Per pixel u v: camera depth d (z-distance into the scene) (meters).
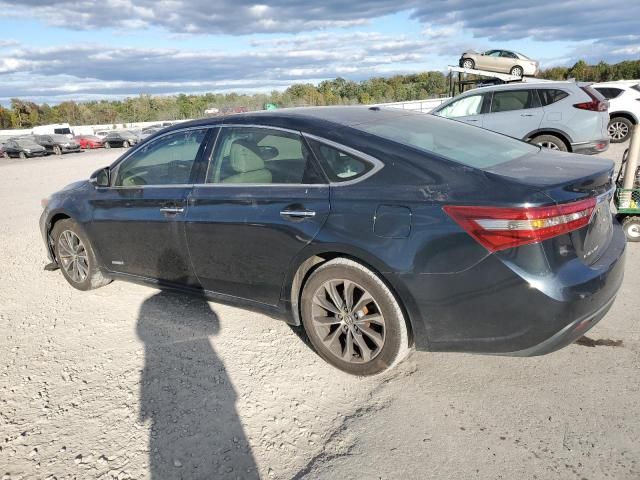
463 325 2.60
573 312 2.42
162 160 3.92
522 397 2.71
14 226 7.98
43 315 4.20
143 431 2.62
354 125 3.20
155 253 3.91
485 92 9.25
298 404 2.79
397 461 2.32
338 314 3.02
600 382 2.78
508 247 2.42
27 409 2.87
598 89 13.43
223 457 2.41
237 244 3.33
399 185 2.75
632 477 2.13
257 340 3.54
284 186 3.17
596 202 2.66
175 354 3.40
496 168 2.78
